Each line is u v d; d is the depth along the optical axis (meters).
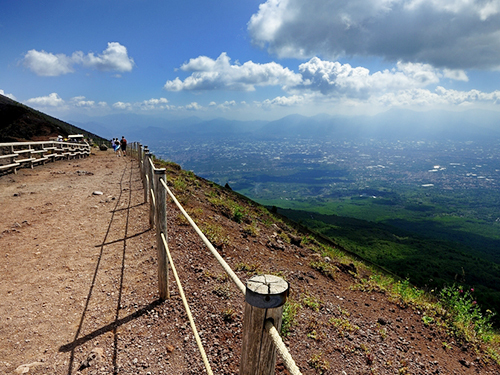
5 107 42.06
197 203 11.27
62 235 7.09
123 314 4.24
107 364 3.28
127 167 19.08
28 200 9.92
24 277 5.14
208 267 6.10
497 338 7.36
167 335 3.88
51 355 3.38
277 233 12.77
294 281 7.19
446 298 8.42
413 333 6.32
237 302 4.86
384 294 8.43
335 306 6.48
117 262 5.83
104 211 9.04
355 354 4.77
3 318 4.01
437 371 5.07
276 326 1.37
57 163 20.20
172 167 18.55
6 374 3.04
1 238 6.68
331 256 12.00
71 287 4.89
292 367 1.00
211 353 3.63
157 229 4.37
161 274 4.48
